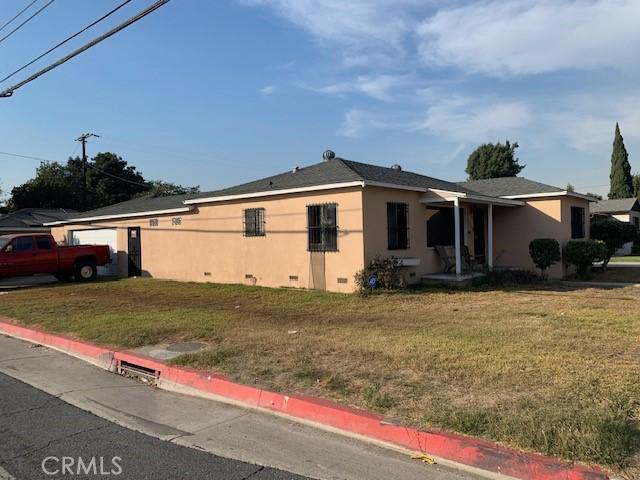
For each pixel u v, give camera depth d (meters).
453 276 15.09
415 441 4.35
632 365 5.96
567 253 17.98
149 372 6.91
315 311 11.00
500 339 7.50
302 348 7.34
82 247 20.22
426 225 16.08
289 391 5.59
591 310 10.07
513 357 6.40
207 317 10.41
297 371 6.24
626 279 17.08
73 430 4.92
